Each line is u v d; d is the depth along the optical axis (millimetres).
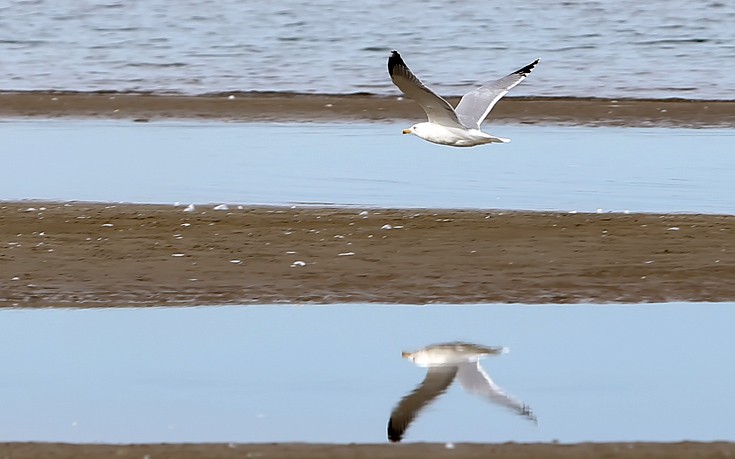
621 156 24000
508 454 10570
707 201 20375
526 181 21781
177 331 14188
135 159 23375
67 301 15125
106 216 18625
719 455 10594
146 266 16344
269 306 15062
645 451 10680
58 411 11812
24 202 19516
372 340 13930
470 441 11086
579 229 18125
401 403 12062
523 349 13672
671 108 28859
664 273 16203
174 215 18719
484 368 13070
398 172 22422
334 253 16922
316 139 25406
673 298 15422
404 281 15875
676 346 13766
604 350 13641
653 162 23484
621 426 11500
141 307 14977
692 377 12805
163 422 11555
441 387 12500
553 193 20859
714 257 16812
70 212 18844
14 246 17031
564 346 13766
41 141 25016
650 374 12883
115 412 11805
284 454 10539
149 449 10633
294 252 16938
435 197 20500
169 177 21891
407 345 13766
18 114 27969
